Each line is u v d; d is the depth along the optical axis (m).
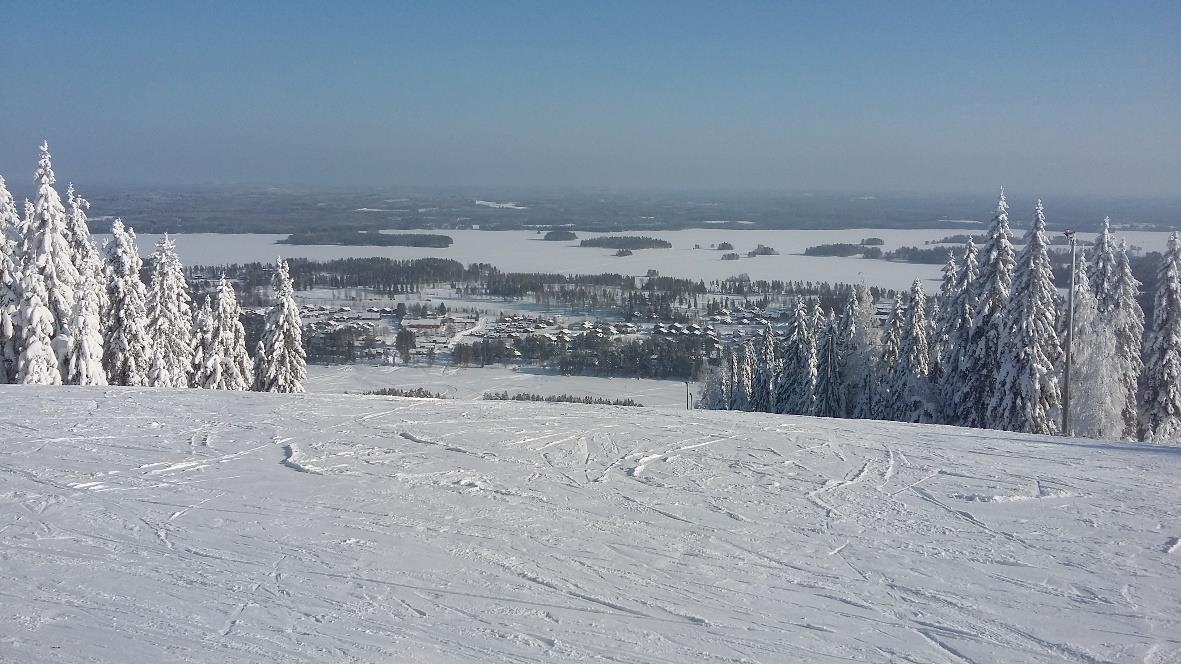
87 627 6.48
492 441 12.88
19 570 7.58
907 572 7.90
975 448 12.95
